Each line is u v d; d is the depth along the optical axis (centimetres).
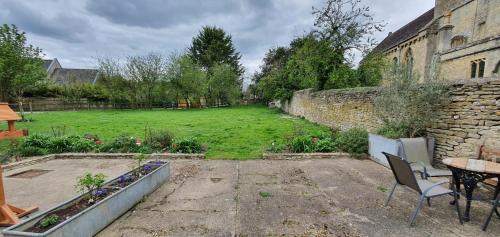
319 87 1585
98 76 2883
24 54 1605
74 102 2773
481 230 297
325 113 1292
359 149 662
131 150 705
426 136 581
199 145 741
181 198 400
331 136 788
